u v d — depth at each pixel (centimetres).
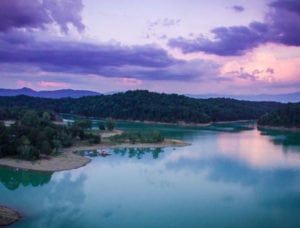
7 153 15912
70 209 9756
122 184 12419
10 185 12181
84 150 19350
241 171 14588
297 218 9344
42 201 10412
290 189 11969
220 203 10462
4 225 8519
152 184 12456
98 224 8731
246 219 9212
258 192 11619
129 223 8831
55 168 14688
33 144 16900
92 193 11288
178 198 10862
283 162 16612
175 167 15338
